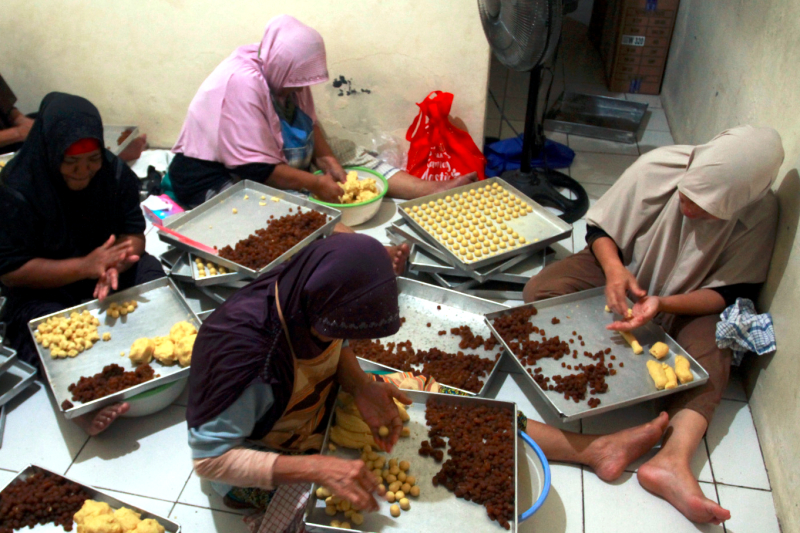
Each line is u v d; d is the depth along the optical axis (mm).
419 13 2975
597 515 1802
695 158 1933
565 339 2154
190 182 2902
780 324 1921
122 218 2373
